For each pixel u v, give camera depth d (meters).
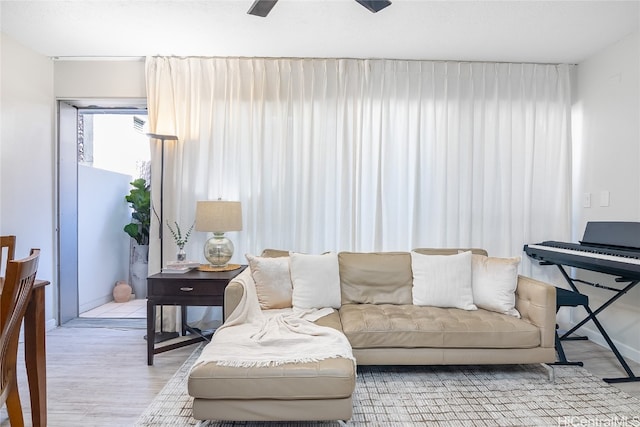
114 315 3.76
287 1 2.38
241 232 3.29
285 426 1.81
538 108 3.35
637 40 2.72
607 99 3.00
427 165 3.32
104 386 2.23
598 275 3.02
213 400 1.67
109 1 2.39
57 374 2.39
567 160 3.30
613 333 2.87
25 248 3.07
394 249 3.31
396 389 2.18
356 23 2.65
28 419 1.89
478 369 2.47
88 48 3.10
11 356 1.44
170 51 3.15
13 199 2.95
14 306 1.25
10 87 2.91
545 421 1.86
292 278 2.63
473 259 2.74
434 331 2.23
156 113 3.22
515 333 2.23
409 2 2.38
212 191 3.26
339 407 1.69
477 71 3.32
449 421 1.85
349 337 2.22
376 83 3.30
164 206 3.25
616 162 2.90
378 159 3.27
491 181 3.33
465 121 3.32
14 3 2.41
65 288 3.50
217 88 3.27
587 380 2.31
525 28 2.70
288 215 3.26
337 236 3.29
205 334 3.08
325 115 3.27
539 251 3.00
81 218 3.87
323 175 3.27
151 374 2.39
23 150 3.04
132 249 4.52
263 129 3.24
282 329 2.12
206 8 2.47
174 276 2.63
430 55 3.20
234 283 2.32
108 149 5.07
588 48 3.02
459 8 2.44
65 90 3.35
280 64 3.27
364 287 2.78
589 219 3.20
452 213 3.29
